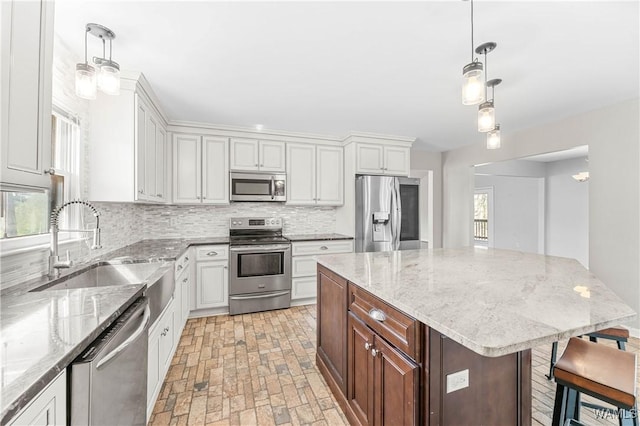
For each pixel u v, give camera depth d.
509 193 7.03
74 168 2.10
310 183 4.15
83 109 2.14
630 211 2.86
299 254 3.78
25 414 0.65
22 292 1.32
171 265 2.20
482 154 4.61
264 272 3.59
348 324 1.72
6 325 0.95
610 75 2.34
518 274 1.65
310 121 3.55
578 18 1.63
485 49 1.94
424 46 1.92
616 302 1.17
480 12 1.58
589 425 1.54
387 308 1.32
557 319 1.00
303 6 1.54
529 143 3.87
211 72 2.28
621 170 2.93
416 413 1.12
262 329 3.05
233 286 3.45
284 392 1.99
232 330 3.02
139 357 1.33
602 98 2.82
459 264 1.94
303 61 2.12
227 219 4.04
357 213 4.04
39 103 1.17
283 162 4.00
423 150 5.31
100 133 2.21
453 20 1.66
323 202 4.22
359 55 2.04
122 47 1.92
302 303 3.87
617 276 2.95
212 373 2.22
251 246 3.52
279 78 2.39
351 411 1.67
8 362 0.73
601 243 3.07
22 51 1.07
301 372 2.23
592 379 1.15
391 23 1.68
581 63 2.14
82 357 0.90
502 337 0.86
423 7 1.55
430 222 5.39
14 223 1.56
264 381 2.12
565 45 1.90
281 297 3.65
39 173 1.17
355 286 1.65
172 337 2.29
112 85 1.73
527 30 1.74
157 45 1.90
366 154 4.12
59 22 1.65
